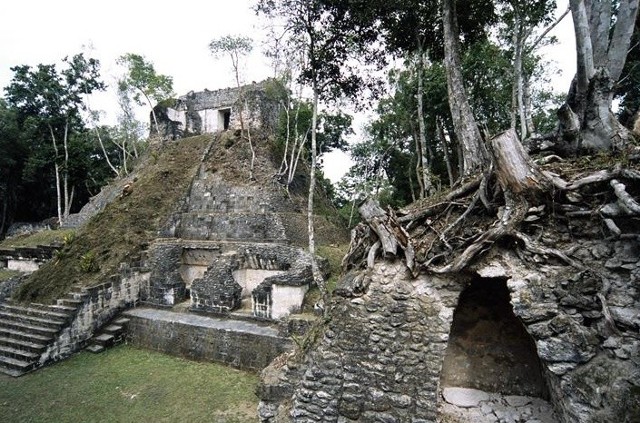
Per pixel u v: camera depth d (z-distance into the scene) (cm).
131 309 1147
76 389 777
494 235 418
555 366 367
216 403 705
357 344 462
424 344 432
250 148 1662
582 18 484
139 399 726
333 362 470
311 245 837
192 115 2158
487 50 1390
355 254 557
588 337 360
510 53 1373
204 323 976
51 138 2431
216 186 1538
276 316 956
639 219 362
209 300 1060
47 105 2311
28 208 2905
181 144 1870
